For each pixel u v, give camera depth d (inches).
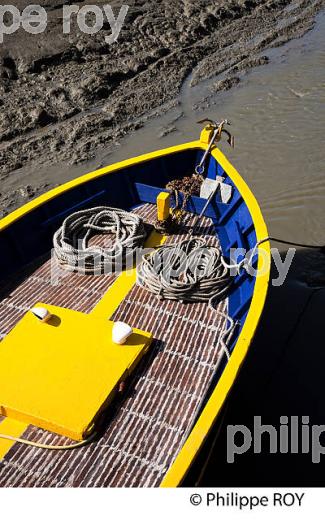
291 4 644.1
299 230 334.3
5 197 360.2
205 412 157.6
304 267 307.9
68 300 217.5
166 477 143.1
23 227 239.5
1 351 183.2
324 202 353.1
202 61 521.0
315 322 276.1
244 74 502.6
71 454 163.0
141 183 273.7
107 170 264.1
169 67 499.2
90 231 242.2
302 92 470.6
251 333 182.4
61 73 467.8
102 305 214.1
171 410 174.7
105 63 486.3
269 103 458.0
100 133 420.5
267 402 240.2
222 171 273.0
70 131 418.3
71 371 176.4
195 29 554.9
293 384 247.6
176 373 186.4
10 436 166.4
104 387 171.6
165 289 210.5
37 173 381.1
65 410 165.3
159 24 546.3
